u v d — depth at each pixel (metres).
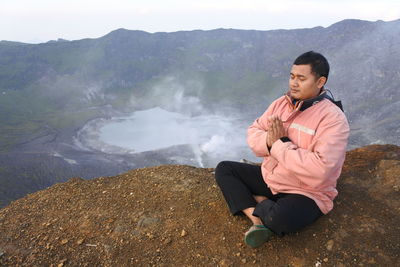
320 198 2.66
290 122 2.69
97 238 3.02
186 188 3.80
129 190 3.89
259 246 2.72
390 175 3.63
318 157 2.38
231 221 3.06
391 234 2.78
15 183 112.56
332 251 2.64
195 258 2.67
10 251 2.95
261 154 2.84
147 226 3.13
